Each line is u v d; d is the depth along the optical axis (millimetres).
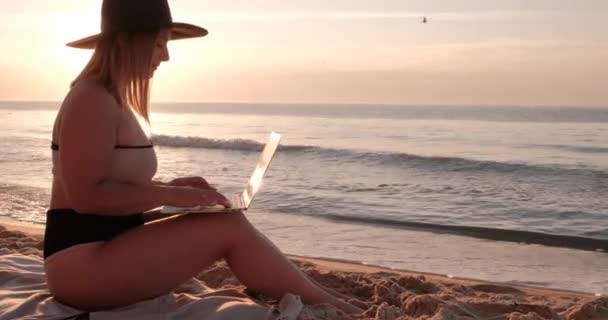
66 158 2762
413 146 24062
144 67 2889
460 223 9047
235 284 4188
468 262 6648
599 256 6969
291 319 2924
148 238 2963
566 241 7742
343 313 3039
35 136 31344
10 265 3785
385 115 61438
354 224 8711
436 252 7086
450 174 14984
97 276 2908
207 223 3045
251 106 133500
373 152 19391
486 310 3639
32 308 3066
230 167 16844
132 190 2830
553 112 63000
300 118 56875
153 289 3008
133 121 2938
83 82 2834
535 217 9758
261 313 3012
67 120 2770
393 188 12531
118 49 2838
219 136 32656
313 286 3234
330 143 25797
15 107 126375
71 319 2918
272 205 10320
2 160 18031
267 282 3158
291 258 6254
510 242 7656
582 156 19672
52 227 2986
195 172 15711
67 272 2938
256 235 3141
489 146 24109
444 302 3461
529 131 32688
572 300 4496
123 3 2816
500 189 12562
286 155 19266
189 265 3021
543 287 5676
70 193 2791
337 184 13047
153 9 2854
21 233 6227
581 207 10555
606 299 3875
